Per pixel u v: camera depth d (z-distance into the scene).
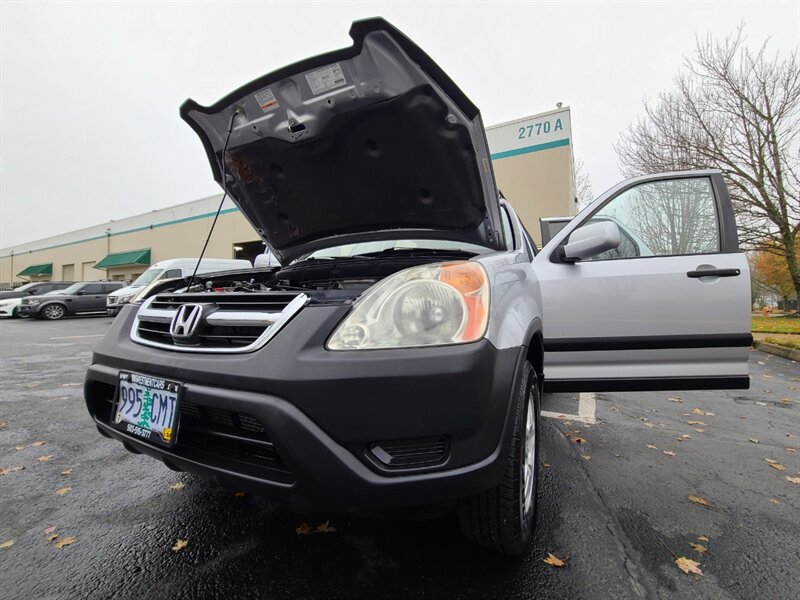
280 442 1.18
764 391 4.42
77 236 28.97
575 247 2.25
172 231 21.77
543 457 2.60
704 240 2.36
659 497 2.12
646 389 2.33
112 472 2.40
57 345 8.10
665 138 12.39
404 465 1.21
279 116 1.85
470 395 1.22
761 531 1.83
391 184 2.12
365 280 2.04
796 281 11.84
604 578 1.52
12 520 1.92
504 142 12.45
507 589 1.46
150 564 1.61
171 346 1.54
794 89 10.78
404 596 1.43
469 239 2.29
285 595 1.45
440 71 1.60
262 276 2.70
